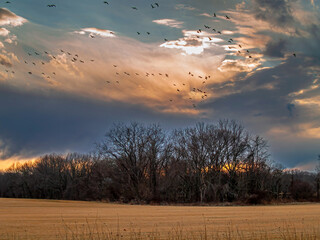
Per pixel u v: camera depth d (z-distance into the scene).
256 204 76.94
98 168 99.19
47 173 119.19
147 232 24.66
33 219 36.22
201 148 84.50
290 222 31.70
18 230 26.09
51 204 73.94
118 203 82.56
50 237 22.33
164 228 27.36
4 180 135.25
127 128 86.69
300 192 99.31
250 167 85.44
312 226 28.03
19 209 55.97
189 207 66.38
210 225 29.59
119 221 34.00
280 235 22.25
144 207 65.75
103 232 24.75
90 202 86.44
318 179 104.19
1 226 28.91
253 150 85.56
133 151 85.56
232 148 84.19
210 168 84.06
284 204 80.19
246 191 81.75
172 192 84.25
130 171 85.12
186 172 85.50
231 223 31.12
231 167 84.62
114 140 85.94
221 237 21.77
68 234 23.67
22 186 125.94
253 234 22.30
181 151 85.00
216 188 80.62
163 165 86.94
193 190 84.38
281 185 97.69
